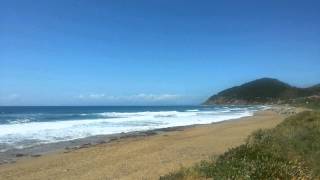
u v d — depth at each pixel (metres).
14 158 22.08
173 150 21.81
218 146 22.58
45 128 41.84
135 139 30.42
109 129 41.66
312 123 19.86
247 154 11.84
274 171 9.92
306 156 13.01
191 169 10.51
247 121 50.25
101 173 16.27
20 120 58.53
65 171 17.38
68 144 28.42
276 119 51.19
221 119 61.62
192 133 34.00
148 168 16.56
